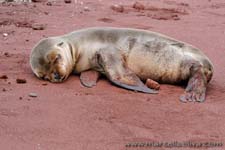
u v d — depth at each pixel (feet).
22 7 57.36
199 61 31.86
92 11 57.82
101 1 65.21
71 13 55.88
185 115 27.55
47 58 31.96
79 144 23.61
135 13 57.93
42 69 31.96
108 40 33.09
